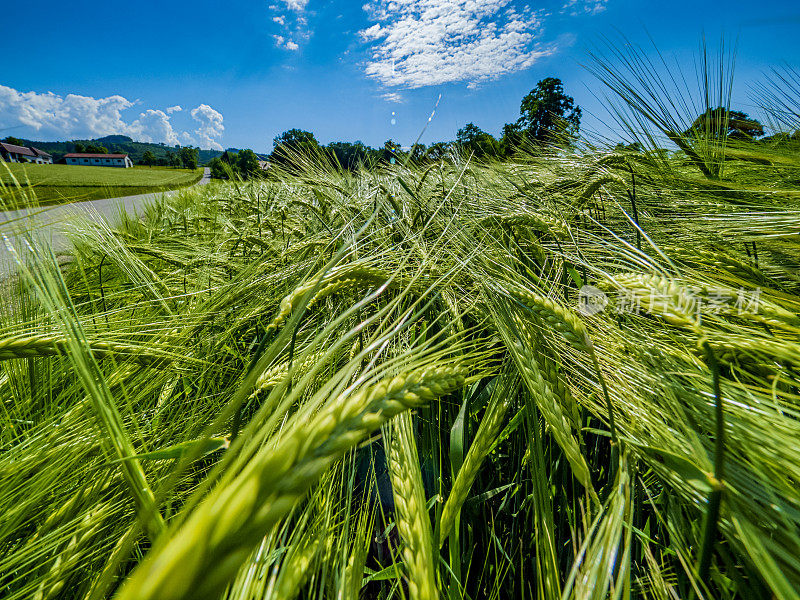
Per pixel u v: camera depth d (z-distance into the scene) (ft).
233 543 0.74
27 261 3.47
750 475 2.50
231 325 5.60
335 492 3.33
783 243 5.70
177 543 0.74
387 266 4.71
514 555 4.08
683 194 8.18
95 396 2.28
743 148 9.45
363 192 11.74
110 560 2.44
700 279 4.54
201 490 1.15
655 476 3.83
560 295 4.83
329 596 2.55
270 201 12.82
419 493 2.69
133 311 5.68
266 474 0.88
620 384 3.59
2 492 2.71
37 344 2.79
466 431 4.67
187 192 24.23
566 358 4.07
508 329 3.77
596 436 4.55
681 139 9.32
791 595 1.95
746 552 2.36
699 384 3.09
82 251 7.25
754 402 2.78
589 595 2.23
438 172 11.21
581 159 10.70
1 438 3.25
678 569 2.97
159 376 4.22
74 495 2.88
